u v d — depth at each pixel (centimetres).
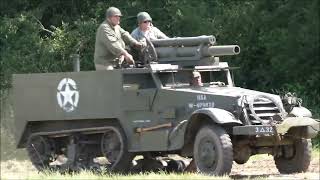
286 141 5703
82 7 9925
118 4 9650
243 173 5975
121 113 5831
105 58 6059
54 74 6125
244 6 10094
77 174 5572
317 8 9875
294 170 5838
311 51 9881
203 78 6000
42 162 6306
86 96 5978
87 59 9169
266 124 5391
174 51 5931
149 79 5866
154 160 6075
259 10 10038
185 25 9556
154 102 5800
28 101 6253
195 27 9562
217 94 5550
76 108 6022
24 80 6266
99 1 9856
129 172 5916
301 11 9962
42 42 9262
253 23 10038
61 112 6088
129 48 6159
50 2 9881
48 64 9100
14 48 9312
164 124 5722
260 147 5731
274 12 10019
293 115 5572
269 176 5591
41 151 6319
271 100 5566
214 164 5362
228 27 9969
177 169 5988
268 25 10044
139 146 5831
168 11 9625
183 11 9531
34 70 9038
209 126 5425
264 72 10175
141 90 5828
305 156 5762
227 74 6075
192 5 9756
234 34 10038
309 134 5544
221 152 5300
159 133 5738
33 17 9488
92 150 6178
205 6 9838
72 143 6175
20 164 7162
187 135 5584
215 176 5184
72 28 9581
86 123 6103
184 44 5919
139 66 5991
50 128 6306
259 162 6781
